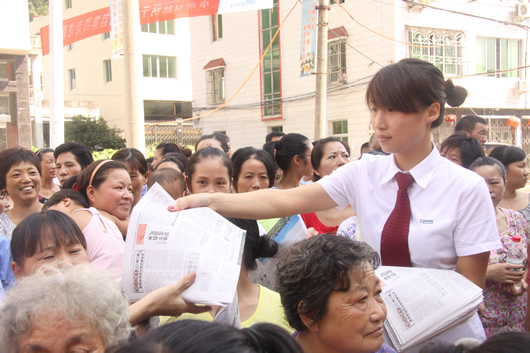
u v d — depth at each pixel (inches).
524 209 125.5
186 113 895.1
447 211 65.2
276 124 695.1
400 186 68.0
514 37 639.8
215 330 34.7
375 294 54.7
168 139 798.5
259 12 691.4
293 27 647.1
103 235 85.4
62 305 45.6
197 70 805.2
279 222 93.4
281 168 140.9
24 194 127.2
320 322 54.3
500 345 42.4
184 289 55.6
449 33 590.6
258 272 90.3
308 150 138.8
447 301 59.9
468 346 49.5
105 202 98.6
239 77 736.3
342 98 607.2
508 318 99.2
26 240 68.8
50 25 301.9
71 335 45.1
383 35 557.9
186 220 60.6
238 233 62.3
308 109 647.1
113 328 47.8
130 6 273.6
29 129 473.4
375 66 568.4
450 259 66.4
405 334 58.9
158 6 368.5
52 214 72.0
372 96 65.1
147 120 873.5
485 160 110.5
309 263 53.9
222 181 102.9
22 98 465.7
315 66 363.3
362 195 72.1
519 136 663.1
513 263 96.1
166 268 57.1
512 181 131.3
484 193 64.8
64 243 70.0
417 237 65.6
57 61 302.5
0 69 458.9
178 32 879.7
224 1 345.1
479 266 64.9
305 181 178.2
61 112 305.3
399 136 63.8
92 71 916.0
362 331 52.7
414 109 62.3
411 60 64.1
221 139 183.2
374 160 72.8
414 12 562.9
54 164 177.3
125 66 276.7
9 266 96.9
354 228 95.0
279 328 38.9
